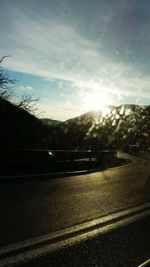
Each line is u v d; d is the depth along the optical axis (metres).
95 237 7.65
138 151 61.62
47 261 6.06
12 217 8.86
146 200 12.62
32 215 9.20
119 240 7.51
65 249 6.74
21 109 26.58
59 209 10.18
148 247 7.09
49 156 22.36
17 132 25.38
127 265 6.03
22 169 19.19
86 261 6.14
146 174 22.36
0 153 19.02
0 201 10.80
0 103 25.44
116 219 9.44
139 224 9.03
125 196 13.30
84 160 24.31
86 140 34.91
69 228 8.22
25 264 5.88
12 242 6.95
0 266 5.77
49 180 16.59
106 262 6.14
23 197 11.66
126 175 21.23
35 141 26.50
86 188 14.78
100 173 21.91
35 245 6.84
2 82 25.23
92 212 10.11
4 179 15.76
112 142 52.03
